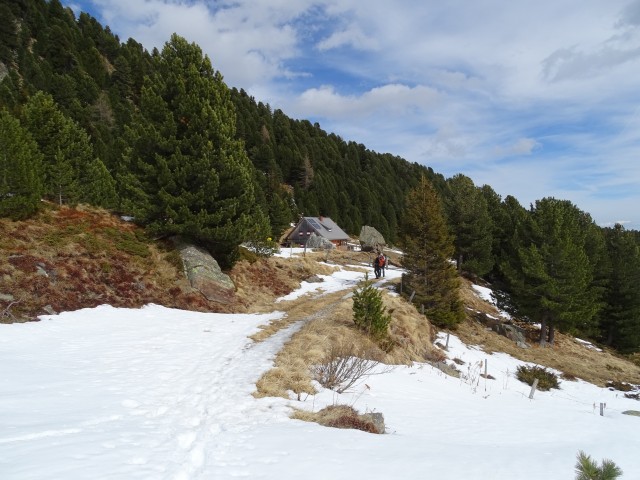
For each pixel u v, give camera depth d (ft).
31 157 63.36
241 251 86.53
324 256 155.02
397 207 362.94
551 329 94.89
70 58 289.12
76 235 58.59
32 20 307.78
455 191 128.16
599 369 85.25
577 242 101.71
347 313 62.13
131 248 62.85
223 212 66.44
